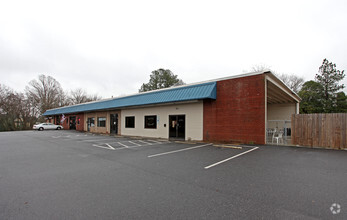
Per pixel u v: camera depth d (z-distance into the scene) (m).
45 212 3.07
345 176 4.79
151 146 11.01
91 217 2.90
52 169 5.91
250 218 2.79
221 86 12.34
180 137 14.38
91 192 3.96
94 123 25.44
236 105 11.58
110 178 4.93
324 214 2.88
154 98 15.73
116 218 2.86
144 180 4.73
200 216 2.88
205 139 12.86
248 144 10.77
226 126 11.93
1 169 5.96
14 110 42.91
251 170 5.46
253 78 11.01
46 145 11.90
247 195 3.67
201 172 5.36
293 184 4.24
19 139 16.22
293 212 2.96
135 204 3.35
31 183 4.59
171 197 3.64
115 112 21.44
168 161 6.89
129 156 7.95
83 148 10.44
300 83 37.75
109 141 13.92
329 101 23.95
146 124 17.38
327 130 9.12
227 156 7.59
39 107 46.16
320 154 7.66
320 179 4.57
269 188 4.02
